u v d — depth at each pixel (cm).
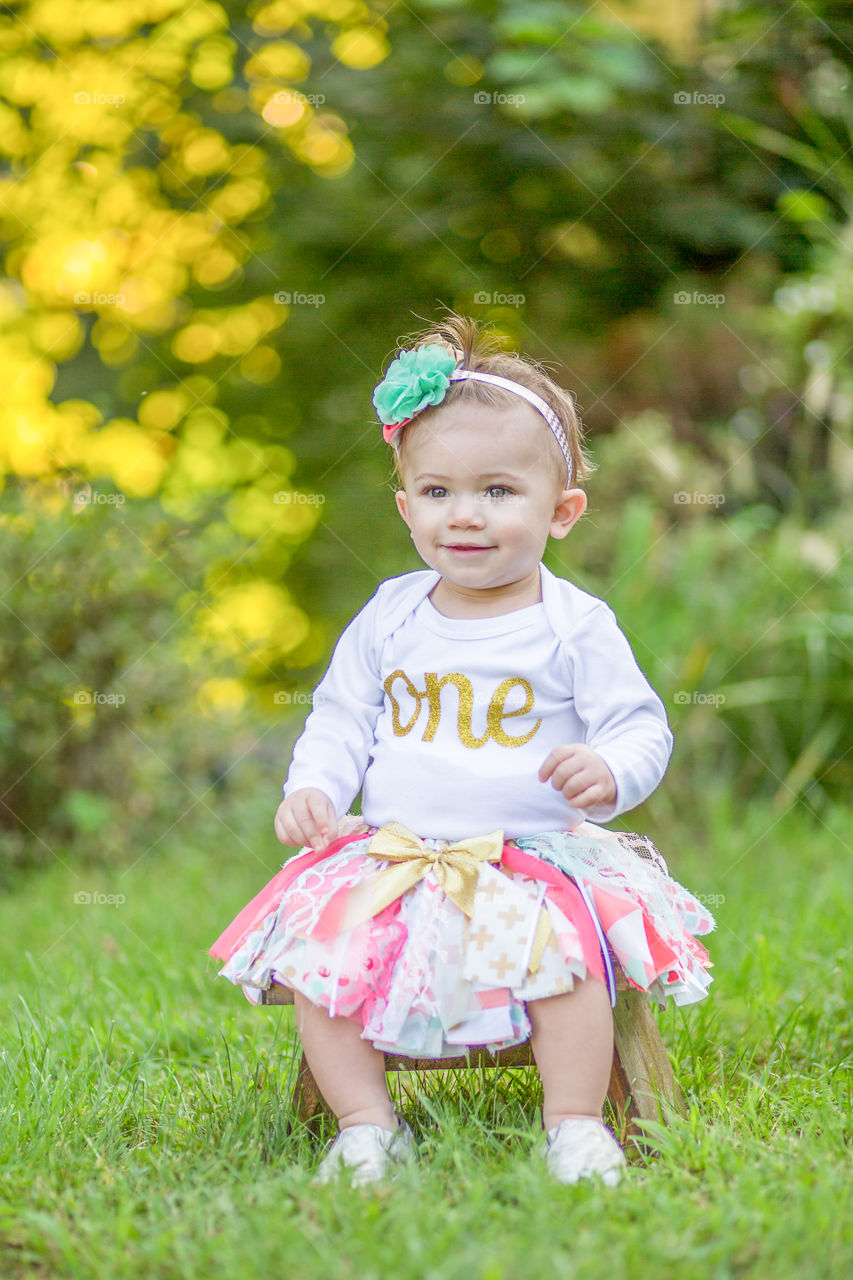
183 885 368
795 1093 179
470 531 171
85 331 560
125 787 419
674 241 507
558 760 160
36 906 341
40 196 531
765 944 250
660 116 485
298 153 544
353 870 164
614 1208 131
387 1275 115
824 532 438
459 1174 142
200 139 538
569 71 449
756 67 480
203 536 432
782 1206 132
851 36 466
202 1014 235
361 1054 157
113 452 555
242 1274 116
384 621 182
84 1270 122
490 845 161
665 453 471
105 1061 196
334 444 573
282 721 496
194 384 570
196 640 432
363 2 522
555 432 179
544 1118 153
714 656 415
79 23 524
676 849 384
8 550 385
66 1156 156
